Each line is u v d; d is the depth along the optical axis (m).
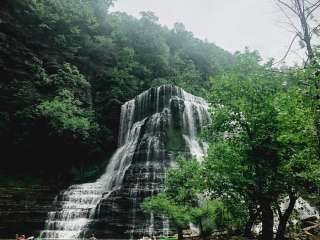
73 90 46.44
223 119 17.67
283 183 15.77
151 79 61.16
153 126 40.53
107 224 29.64
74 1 56.09
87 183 39.00
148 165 34.25
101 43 56.22
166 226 28.58
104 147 46.84
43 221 32.22
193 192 24.77
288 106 14.69
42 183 38.97
